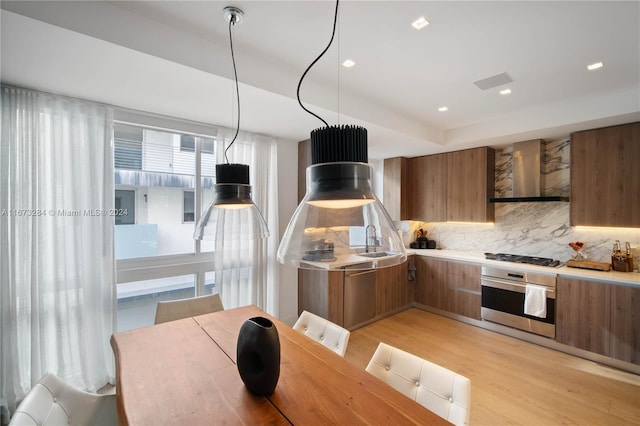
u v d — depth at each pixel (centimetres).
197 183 308
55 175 217
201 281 311
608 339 275
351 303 358
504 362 284
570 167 320
